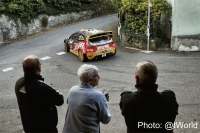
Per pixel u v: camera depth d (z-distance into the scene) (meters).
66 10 28.20
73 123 3.42
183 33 13.11
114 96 8.02
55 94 3.31
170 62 11.30
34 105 3.24
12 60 14.30
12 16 21.39
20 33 22.20
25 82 3.29
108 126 6.08
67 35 20.67
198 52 12.86
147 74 2.61
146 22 14.36
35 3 23.92
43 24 24.89
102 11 34.12
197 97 7.43
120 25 17.08
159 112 2.61
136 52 13.51
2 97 8.71
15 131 6.22
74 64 12.42
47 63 12.95
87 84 3.42
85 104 3.31
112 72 10.60
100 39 12.59
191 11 12.78
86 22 27.62
